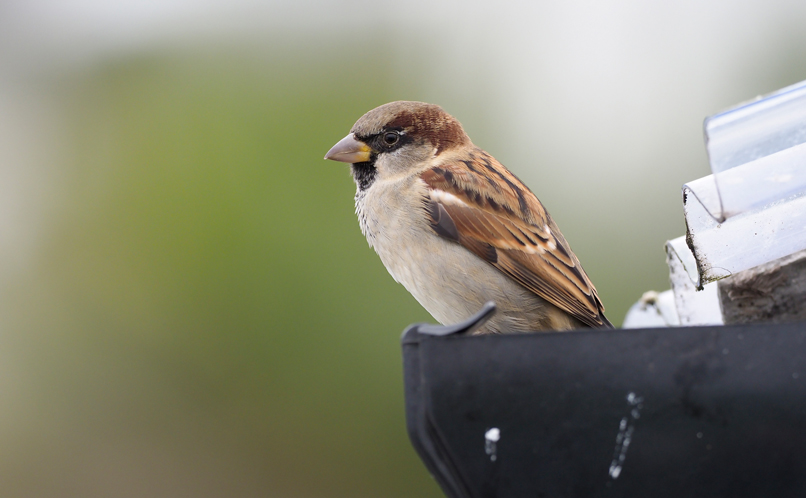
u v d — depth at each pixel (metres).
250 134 12.05
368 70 12.39
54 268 12.24
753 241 4.09
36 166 12.53
